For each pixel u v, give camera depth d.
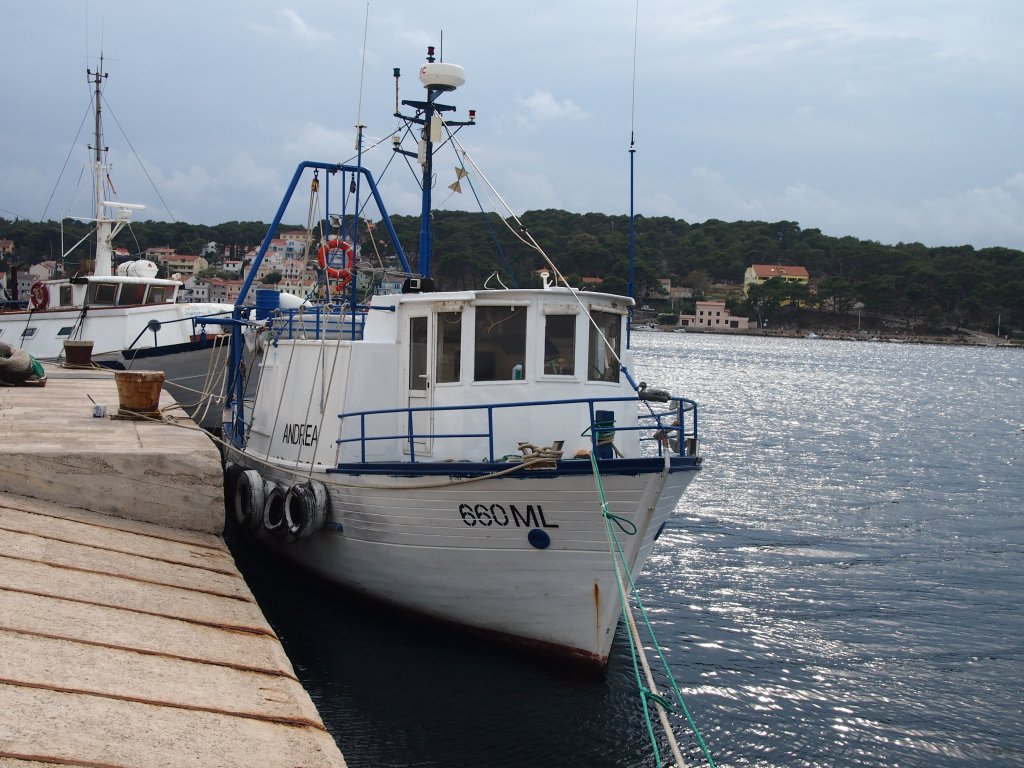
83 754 6.21
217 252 184.50
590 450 12.73
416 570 13.02
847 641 14.77
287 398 15.46
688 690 12.52
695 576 18.23
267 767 6.76
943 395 82.62
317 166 17.70
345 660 12.45
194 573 10.67
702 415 55.25
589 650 12.10
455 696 11.60
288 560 15.73
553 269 13.04
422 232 15.84
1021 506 26.97
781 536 22.05
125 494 12.02
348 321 15.29
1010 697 12.82
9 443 12.52
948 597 17.33
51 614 8.38
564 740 10.72
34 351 28.09
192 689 7.74
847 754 11.03
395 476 12.54
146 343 26.42
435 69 15.16
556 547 11.78
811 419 55.25
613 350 13.09
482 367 12.88
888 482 31.14
